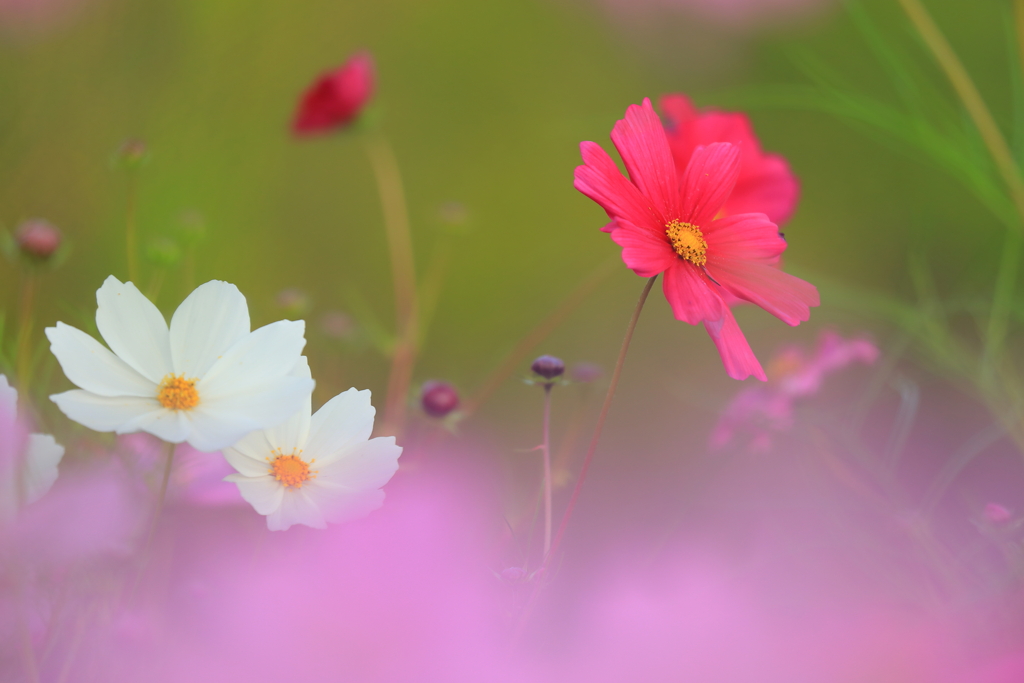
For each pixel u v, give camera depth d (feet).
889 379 5.54
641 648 4.03
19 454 3.83
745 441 4.76
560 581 4.19
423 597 4.00
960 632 4.09
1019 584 4.21
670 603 4.10
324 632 3.97
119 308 3.90
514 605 4.01
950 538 4.50
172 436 3.85
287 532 4.13
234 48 6.75
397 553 4.07
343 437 3.95
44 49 5.42
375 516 4.12
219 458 4.10
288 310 4.71
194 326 3.91
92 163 5.38
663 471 4.92
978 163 5.13
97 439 4.09
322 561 4.05
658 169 4.08
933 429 5.13
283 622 3.97
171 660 3.96
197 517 4.10
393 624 3.98
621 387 6.47
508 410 5.94
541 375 4.09
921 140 5.25
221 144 6.51
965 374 5.06
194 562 4.08
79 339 3.88
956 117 5.73
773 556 4.34
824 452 4.68
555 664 4.01
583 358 7.13
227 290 3.93
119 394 3.87
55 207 5.19
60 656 3.94
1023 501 4.68
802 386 4.75
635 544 4.41
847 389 5.54
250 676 3.96
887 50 5.49
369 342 5.83
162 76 6.01
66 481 3.90
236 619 3.97
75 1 5.54
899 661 4.02
